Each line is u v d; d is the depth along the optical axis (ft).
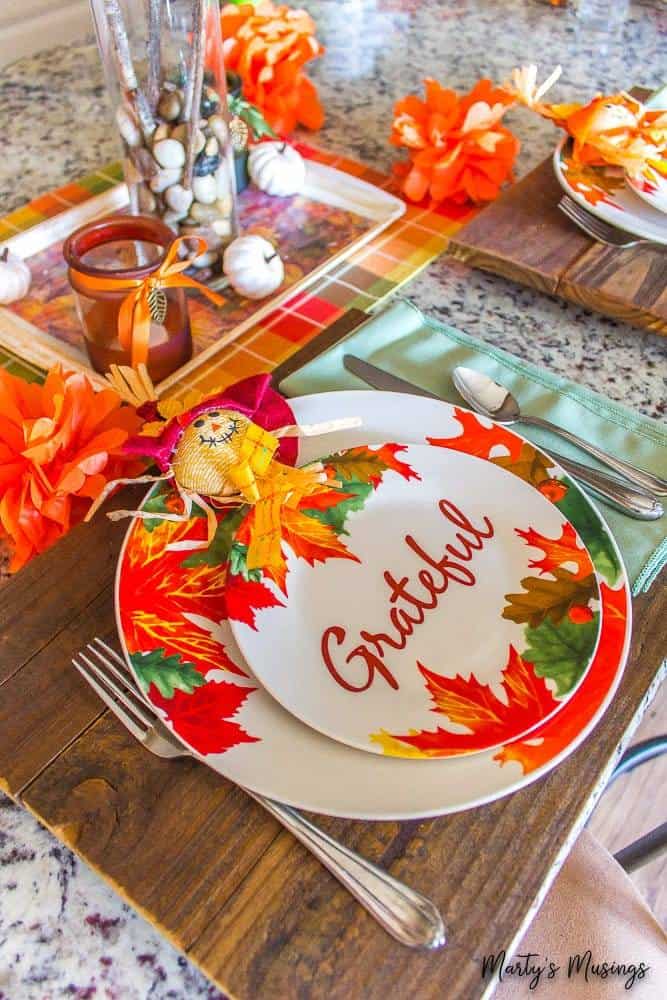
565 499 1.92
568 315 2.81
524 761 1.49
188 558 1.85
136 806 1.53
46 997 1.49
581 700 1.57
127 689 1.69
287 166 3.31
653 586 1.85
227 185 2.89
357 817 1.41
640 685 1.69
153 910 1.41
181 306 2.52
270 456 1.84
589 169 3.07
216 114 2.77
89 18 6.08
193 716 1.57
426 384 2.36
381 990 1.32
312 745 1.53
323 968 1.34
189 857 1.47
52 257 3.18
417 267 3.02
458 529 1.86
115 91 2.67
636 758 2.48
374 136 3.78
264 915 1.40
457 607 1.73
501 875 1.44
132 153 2.78
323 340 2.48
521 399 2.32
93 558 1.92
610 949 2.36
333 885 1.44
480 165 3.19
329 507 1.89
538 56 4.40
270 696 1.62
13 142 3.88
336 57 4.41
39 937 1.55
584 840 2.59
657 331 2.64
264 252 2.85
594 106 3.04
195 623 1.74
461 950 1.36
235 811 1.52
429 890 1.42
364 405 2.14
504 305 2.85
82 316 2.47
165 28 2.55
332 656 1.65
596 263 2.75
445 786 1.46
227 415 1.85
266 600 1.72
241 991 1.33
